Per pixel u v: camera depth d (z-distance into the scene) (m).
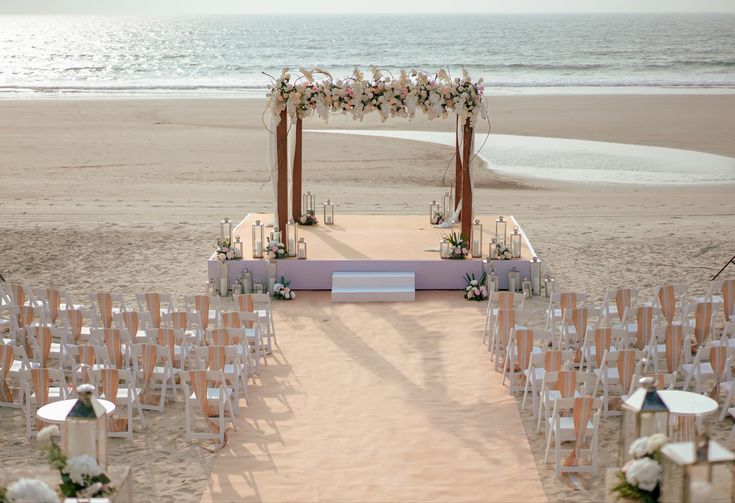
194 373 9.70
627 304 12.88
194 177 25.70
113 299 13.01
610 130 33.28
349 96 15.45
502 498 8.60
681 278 16.41
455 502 8.52
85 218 21.14
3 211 21.80
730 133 32.47
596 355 11.05
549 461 9.38
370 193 23.59
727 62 66.69
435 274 15.74
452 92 15.35
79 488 6.92
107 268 17.27
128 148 29.83
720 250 18.30
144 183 24.94
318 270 15.70
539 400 10.81
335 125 35.31
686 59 70.56
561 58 73.81
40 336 11.30
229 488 8.82
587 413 8.88
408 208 21.84
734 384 10.20
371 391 11.30
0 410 10.91
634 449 6.67
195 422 10.44
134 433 10.17
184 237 19.48
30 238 19.38
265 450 9.65
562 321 11.88
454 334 13.49
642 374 11.45
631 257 17.83
